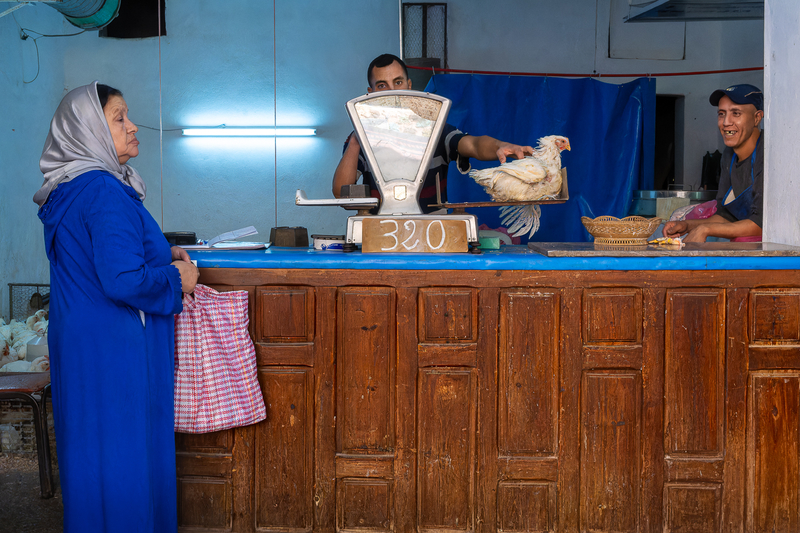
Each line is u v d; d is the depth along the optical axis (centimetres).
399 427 182
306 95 520
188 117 528
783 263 176
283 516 186
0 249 441
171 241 215
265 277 181
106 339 159
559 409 180
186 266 170
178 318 177
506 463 181
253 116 526
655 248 185
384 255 181
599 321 178
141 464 162
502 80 430
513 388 180
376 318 180
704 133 522
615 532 182
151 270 158
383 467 183
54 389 166
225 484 187
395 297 180
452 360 180
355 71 518
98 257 153
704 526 182
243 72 523
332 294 181
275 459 185
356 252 188
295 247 216
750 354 178
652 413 180
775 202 210
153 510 169
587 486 181
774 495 181
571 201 439
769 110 212
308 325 182
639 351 179
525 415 180
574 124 436
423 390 181
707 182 511
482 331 179
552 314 178
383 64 241
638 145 438
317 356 182
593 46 509
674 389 179
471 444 181
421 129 191
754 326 178
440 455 182
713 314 178
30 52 483
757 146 246
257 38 520
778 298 177
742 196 255
